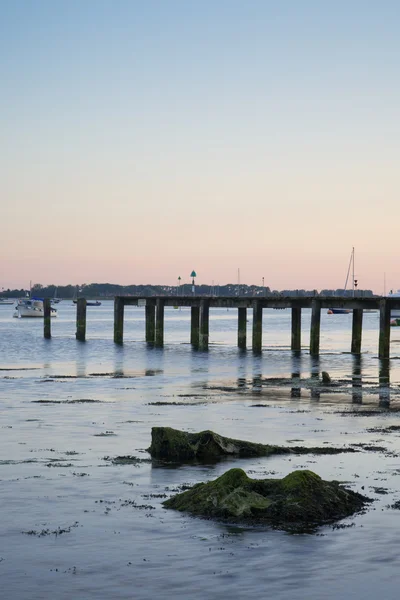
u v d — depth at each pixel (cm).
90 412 4497
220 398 5156
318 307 8344
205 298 9238
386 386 5797
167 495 2616
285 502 2361
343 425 4044
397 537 2175
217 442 3228
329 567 1962
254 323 8881
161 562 2000
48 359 8500
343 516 2353
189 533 2212
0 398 5147
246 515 2336
